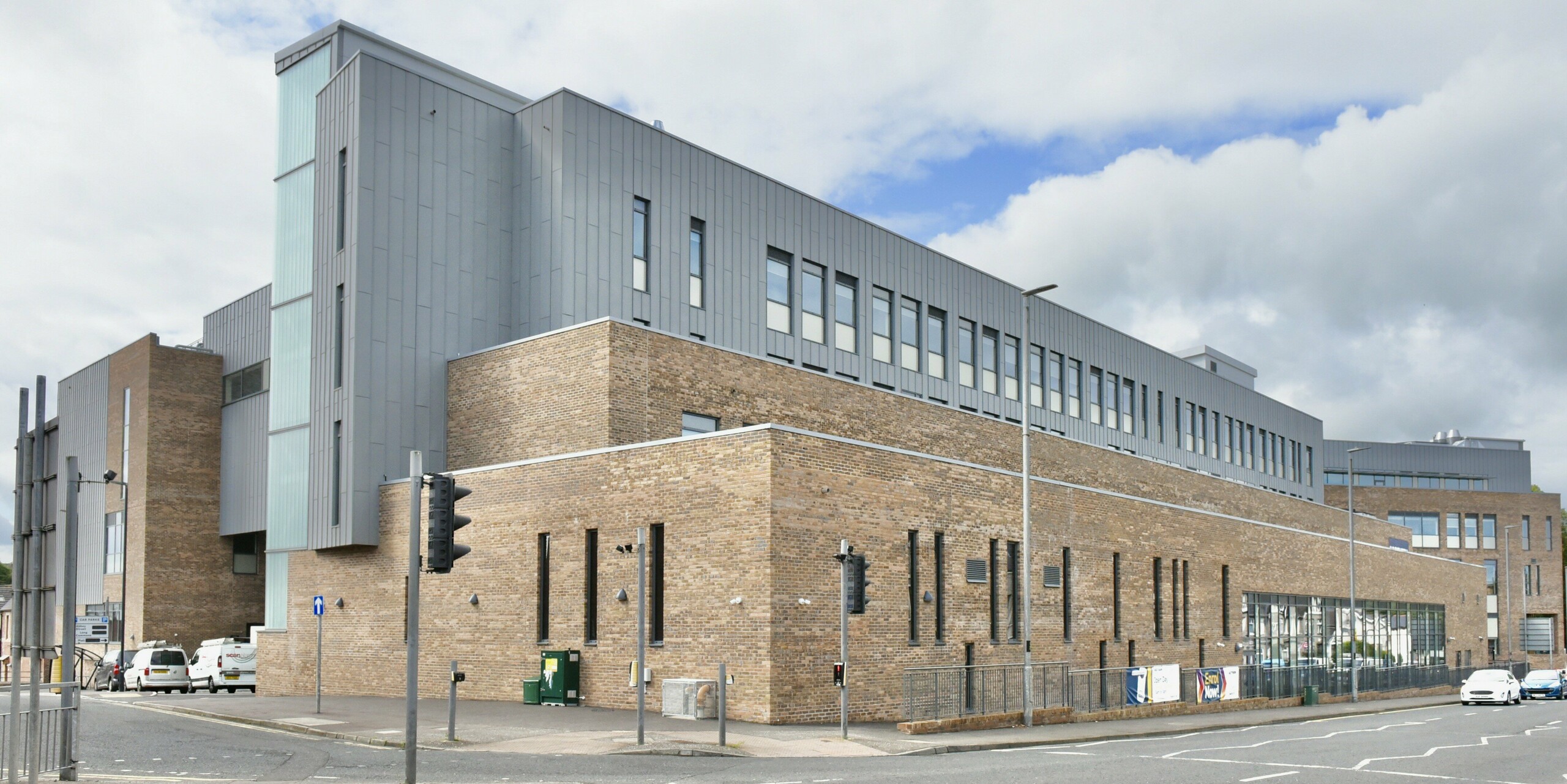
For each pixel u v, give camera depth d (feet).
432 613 112.57
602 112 132.05
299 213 133.49
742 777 58.80
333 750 69.62
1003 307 182.39
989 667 102.06
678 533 95.25
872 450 100.12
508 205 133.28
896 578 100.89
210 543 182.19
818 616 92.38
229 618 182.39
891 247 164.04
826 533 94.17
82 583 199.00
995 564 114.42
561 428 114.32
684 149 139.85
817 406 131.34
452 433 124.98
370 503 118.52
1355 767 69.05
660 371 115.34
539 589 104.37
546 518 104.88
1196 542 152.76
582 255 127.95
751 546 90.02
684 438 95.86
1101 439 198.70
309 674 123.44
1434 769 68.18
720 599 91.45
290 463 128.88
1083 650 125.49
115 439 191.31
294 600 126.41
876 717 96.68
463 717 88.89
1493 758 75.87
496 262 131.34
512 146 134.41
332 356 123.24
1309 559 188.14
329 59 134.82
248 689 149.18
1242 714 128.57
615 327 111.55
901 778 59.00
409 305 123.75
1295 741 91.71
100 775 56.95
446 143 128.88
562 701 98.63
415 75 127.13
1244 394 248.52
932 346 168.55
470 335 128.36
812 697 90.84
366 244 121.08
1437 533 328.29
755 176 147.13
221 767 61.46
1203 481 203.21
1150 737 95.20
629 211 133.08
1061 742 86.79
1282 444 263.90
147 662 154.71
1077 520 127.65
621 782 55.93
